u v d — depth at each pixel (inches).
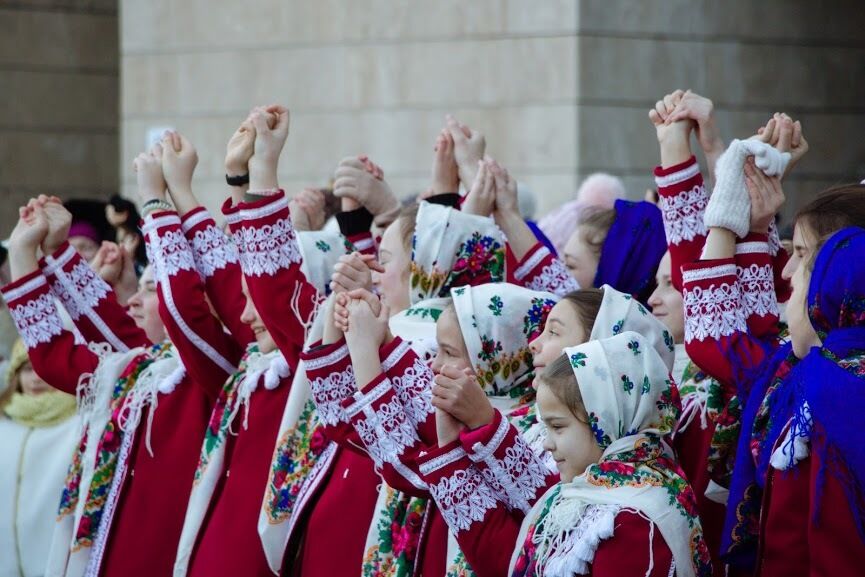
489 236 243.8
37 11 748.6
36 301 288.8
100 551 277.9
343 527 231.9
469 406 190.5
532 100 564.4
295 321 243.0
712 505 214.7
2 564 331.6
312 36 605.3
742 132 574.9
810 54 581.9
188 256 265.6
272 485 245.3
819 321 173.9
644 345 186.1
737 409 199.9
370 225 290.5
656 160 565.6
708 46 570.6
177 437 275.9
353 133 598.2
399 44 589.9
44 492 331.9
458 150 286.7
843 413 167.0
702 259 201.6
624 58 561.3
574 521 176.7
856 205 179.3
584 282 269.3
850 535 165.8
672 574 172.6
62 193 753.6
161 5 629.0
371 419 201.6
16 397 339.9
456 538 190.7
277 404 254.2
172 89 626.8
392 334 227.9
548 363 201.6
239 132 254.7
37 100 748.6
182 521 274.2
